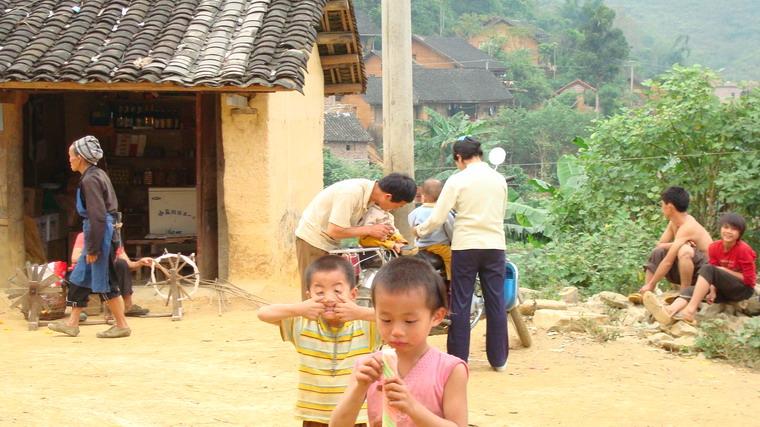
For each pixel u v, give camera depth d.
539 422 6.75
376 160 58.81
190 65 11.26
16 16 12.18
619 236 13.27
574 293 11.30
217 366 8.36
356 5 81.56
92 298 11.13
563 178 20.33
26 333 10.01
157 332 10.06
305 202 14.67
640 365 8.55
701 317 9.58
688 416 6.98
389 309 3.66
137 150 15.27
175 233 13.98
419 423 3.55
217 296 11.69
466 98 71.00
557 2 121.75
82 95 15.23
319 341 4.93
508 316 10.23
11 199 12.13
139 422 6.60
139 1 12.61
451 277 8.06
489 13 96.88
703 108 14.91
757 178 14.56
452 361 3.79
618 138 15.64
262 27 11.99
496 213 8.05
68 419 6.61
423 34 88.12
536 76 78.06
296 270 13.74
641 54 109.12
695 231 10.20
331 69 16.56
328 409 4.93
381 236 7.88
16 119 12.12
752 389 7.82
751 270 9.49
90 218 9.33
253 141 11.96
